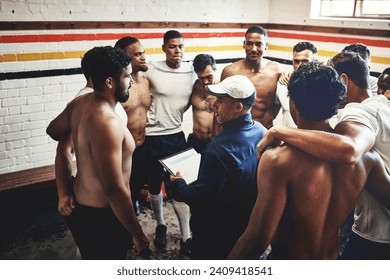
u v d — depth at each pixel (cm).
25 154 403
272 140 169
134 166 328
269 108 348
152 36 457
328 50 485
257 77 341
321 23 485
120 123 192
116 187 189
